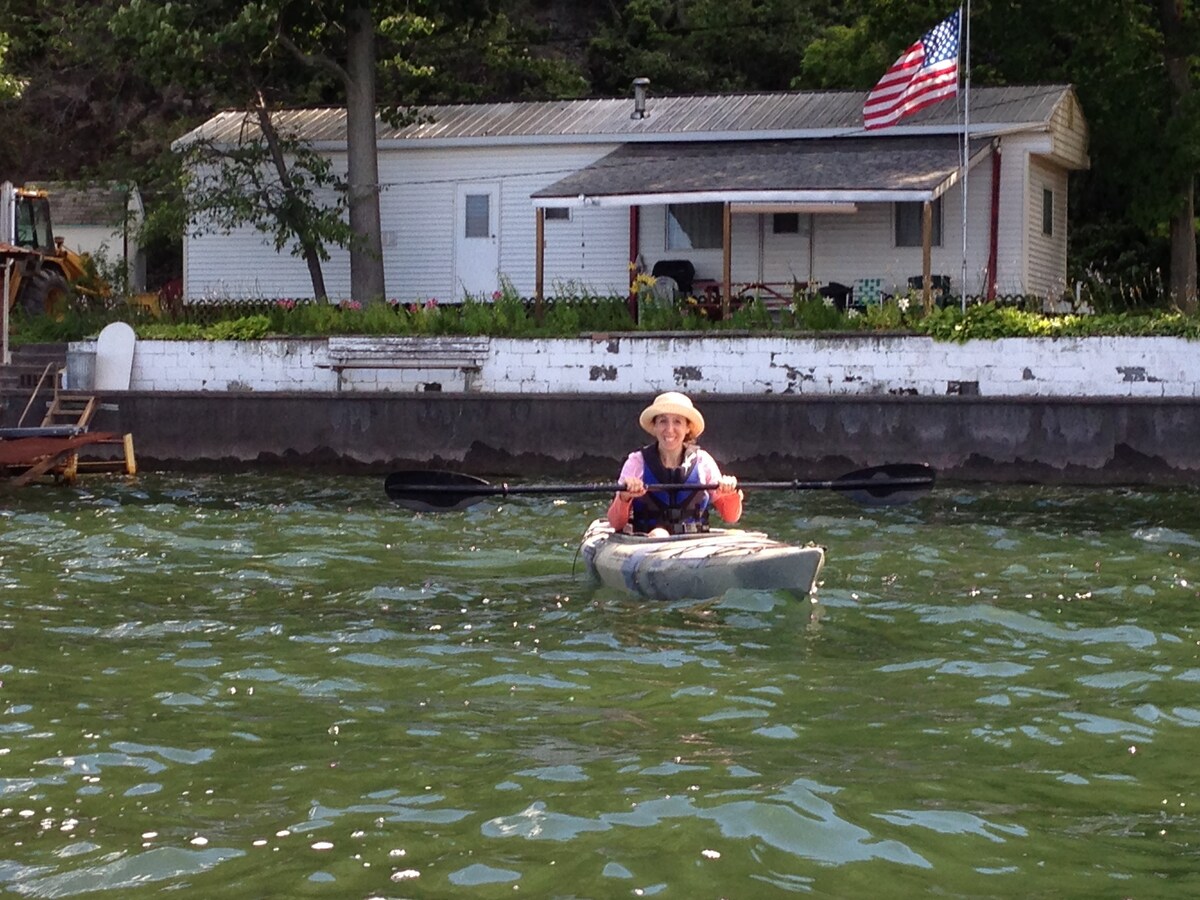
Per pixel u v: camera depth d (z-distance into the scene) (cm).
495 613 1050
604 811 627
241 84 2812
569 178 2544
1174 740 739
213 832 611
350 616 1046
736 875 561
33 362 2380
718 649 934
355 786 665
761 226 2695
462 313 2341
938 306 2436
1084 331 1967
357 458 2122
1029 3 2864
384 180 2894
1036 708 798
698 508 1152
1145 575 1216
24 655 926
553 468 2066
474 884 554
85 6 3002
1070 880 559
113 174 3009
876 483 1198
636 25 4531
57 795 659
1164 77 2831
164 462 2181
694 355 2112
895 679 862
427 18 2947
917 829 608
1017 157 2602
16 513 1650
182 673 878
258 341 2289
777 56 4491
